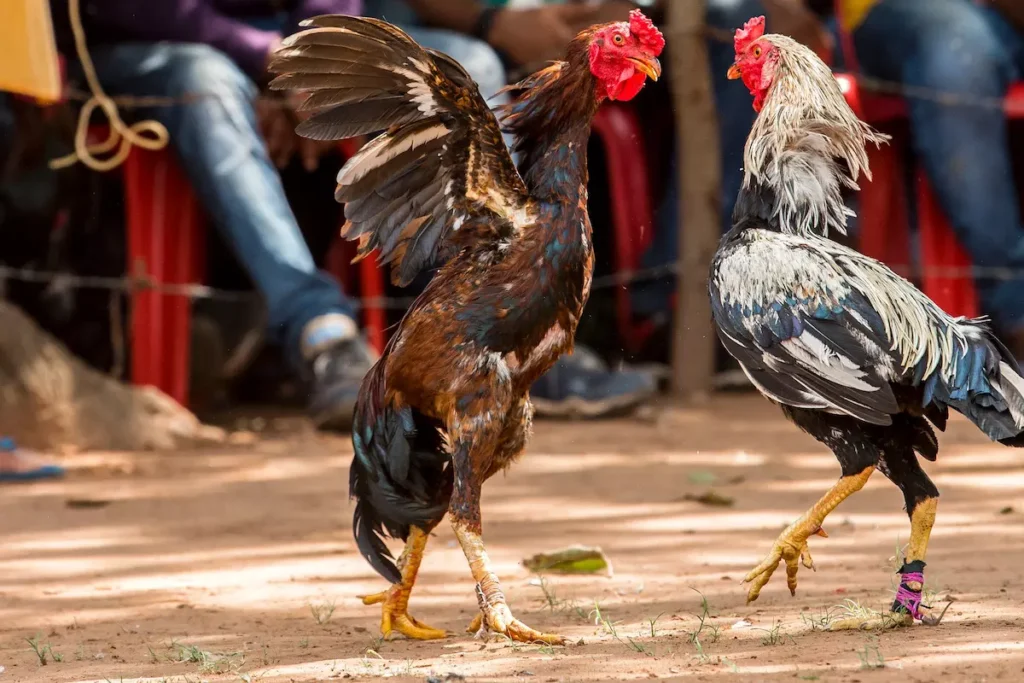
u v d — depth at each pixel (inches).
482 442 336.8
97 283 759.7
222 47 773.9
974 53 856.3
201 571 457.7
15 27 595.5
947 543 459.5
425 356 339.0
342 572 454.6
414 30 799.1
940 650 305.6
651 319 925.2
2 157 778.2
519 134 354.6
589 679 289.0
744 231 364.5
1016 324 863.1
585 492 582.9
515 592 416.5
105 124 772.0
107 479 631.2
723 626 350.6
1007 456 642.2
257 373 891.4
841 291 334.6
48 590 431.2
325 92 342.0
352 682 298.5
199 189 748.6
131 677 315.6
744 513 534.0
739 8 845.8
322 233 890.7
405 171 347.9
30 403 697.6
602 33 347.3
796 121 372.8
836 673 285.3
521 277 336.5
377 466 352.8
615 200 884.0
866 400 327.3
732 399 864.3
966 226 860.6
